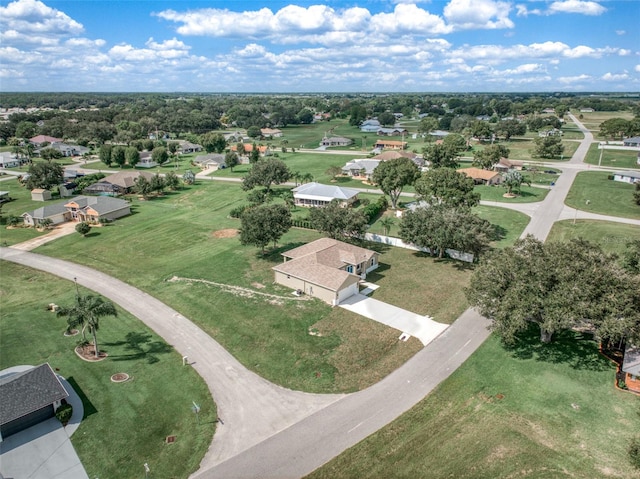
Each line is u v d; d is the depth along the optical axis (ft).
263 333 143.02
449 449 94.43
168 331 146.30
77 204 278.26
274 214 200.13
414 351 131.75
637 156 440.45
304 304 161.48
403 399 111.24
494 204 297.12
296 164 474.49
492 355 128.26
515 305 120.57
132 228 259.60
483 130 574.97
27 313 160.04
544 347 130.93
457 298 164.96
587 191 323.37
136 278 189.26
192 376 122.42
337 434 100.22
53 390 108.58
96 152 568.00
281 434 100.83
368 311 156.04
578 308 112.47
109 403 111.75
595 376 116.67
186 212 294.05
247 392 115.75
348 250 188.34
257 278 185.16
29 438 100.48
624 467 88.33
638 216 263.08
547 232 238.68
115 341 140.56
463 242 186.50
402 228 204.23
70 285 183.73
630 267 143.74
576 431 98.12
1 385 106.83
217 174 429.38
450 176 239.30
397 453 94.02
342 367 125.18
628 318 110.73
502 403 107.96
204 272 193.06
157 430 102.68
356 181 383.45
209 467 92.12
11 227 265.34
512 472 87.92
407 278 184.03
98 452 96.32
